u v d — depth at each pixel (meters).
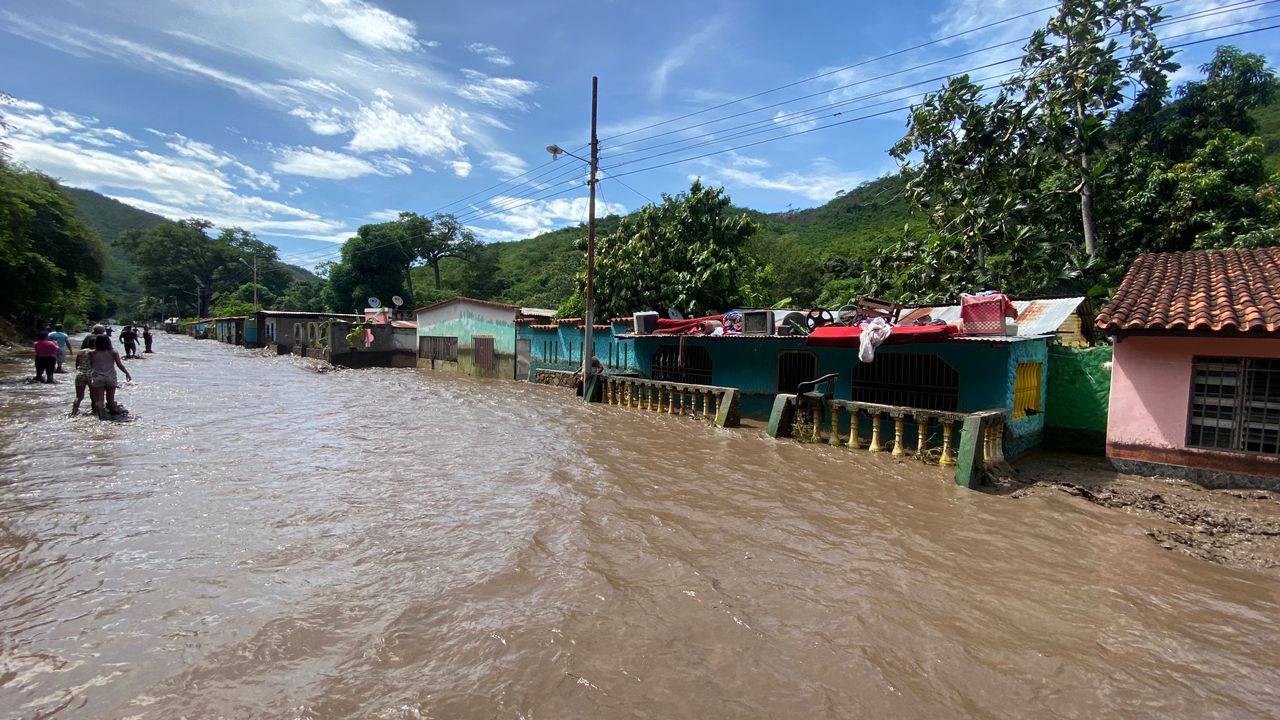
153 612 4.56
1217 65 20.30
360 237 56.75
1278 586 5.43
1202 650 4.34
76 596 4.80
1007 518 7.11
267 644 4.13
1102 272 15.77
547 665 3.93
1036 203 16.20
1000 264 16.69
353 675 3.80
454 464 9.52
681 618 4.59
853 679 3.87
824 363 13.30
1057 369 11.64
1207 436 8.88
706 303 22.00
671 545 6.07
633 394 16.64
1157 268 10.94
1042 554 6.04
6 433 11.00
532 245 94.44
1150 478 9.19
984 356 10.53
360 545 5.98
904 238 19.14
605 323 22.62
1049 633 4.53
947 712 3.59
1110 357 11.01
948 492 8.13
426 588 5.02
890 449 10.72
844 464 9.68
